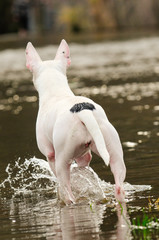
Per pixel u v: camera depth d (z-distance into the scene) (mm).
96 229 8250
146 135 15477
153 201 9508
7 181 12141
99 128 9227
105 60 39219
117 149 9531
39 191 11250
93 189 10438
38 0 84938
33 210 9773
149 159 12609
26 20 84500
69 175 9852
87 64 37719
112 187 10930
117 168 9570
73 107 9531
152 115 18391
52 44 54250
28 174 12562
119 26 75250
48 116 10125
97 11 76438
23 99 25109
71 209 9555
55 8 83438
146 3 73125
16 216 9461
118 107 20516
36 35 73375
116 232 8016
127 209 9148
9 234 8453
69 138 9422
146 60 36781
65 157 9609
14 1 84500
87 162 10867
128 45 48875
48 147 10406
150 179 10969
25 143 15898
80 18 77688
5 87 29906
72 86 27344
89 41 56656
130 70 31984
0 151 15125
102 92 24516
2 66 41875
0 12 82875
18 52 51219
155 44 47625
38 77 11234
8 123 19719
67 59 11484
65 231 8312
